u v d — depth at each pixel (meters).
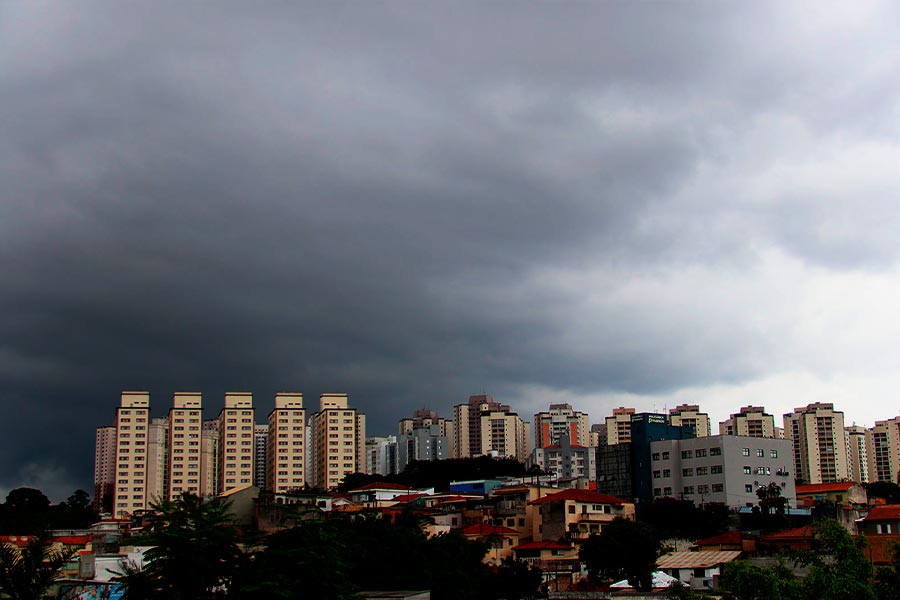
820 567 43.22
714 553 110.50
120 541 52.69
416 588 65.12
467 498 164.75
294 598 42.75
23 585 36.62
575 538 133.75
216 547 43.66
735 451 173.25
